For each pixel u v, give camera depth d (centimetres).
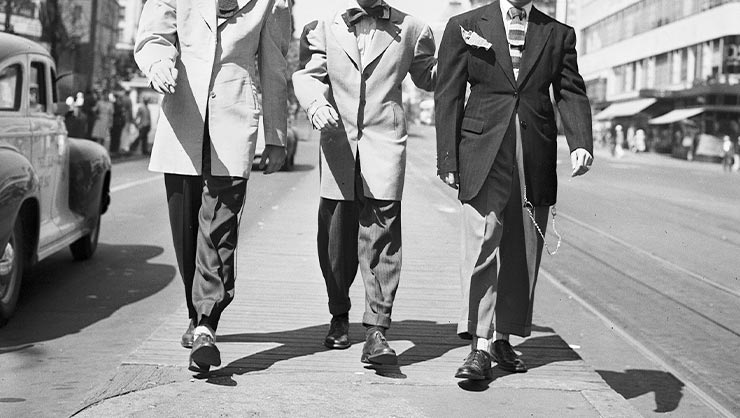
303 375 455
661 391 529
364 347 477
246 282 730
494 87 457
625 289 852
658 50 6631
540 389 445
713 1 5575
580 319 717
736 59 5403
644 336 665
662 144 6222
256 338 531
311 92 479
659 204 1897
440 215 1326
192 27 464
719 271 974
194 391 425
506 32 460
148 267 890
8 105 682
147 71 443
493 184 456
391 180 477
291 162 2488
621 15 7644
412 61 501
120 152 3070
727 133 5444
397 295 687
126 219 1264
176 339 519
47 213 761
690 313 748
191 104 455
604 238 1244
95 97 2856
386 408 409
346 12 494
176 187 473
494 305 454
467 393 436
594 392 440
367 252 482
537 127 458
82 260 922
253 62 470
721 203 2028
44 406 462
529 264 473
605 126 7662
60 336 616
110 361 554
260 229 1106
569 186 2392
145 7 465
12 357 561
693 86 5647
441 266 834
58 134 793
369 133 485
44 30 2848
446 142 456
